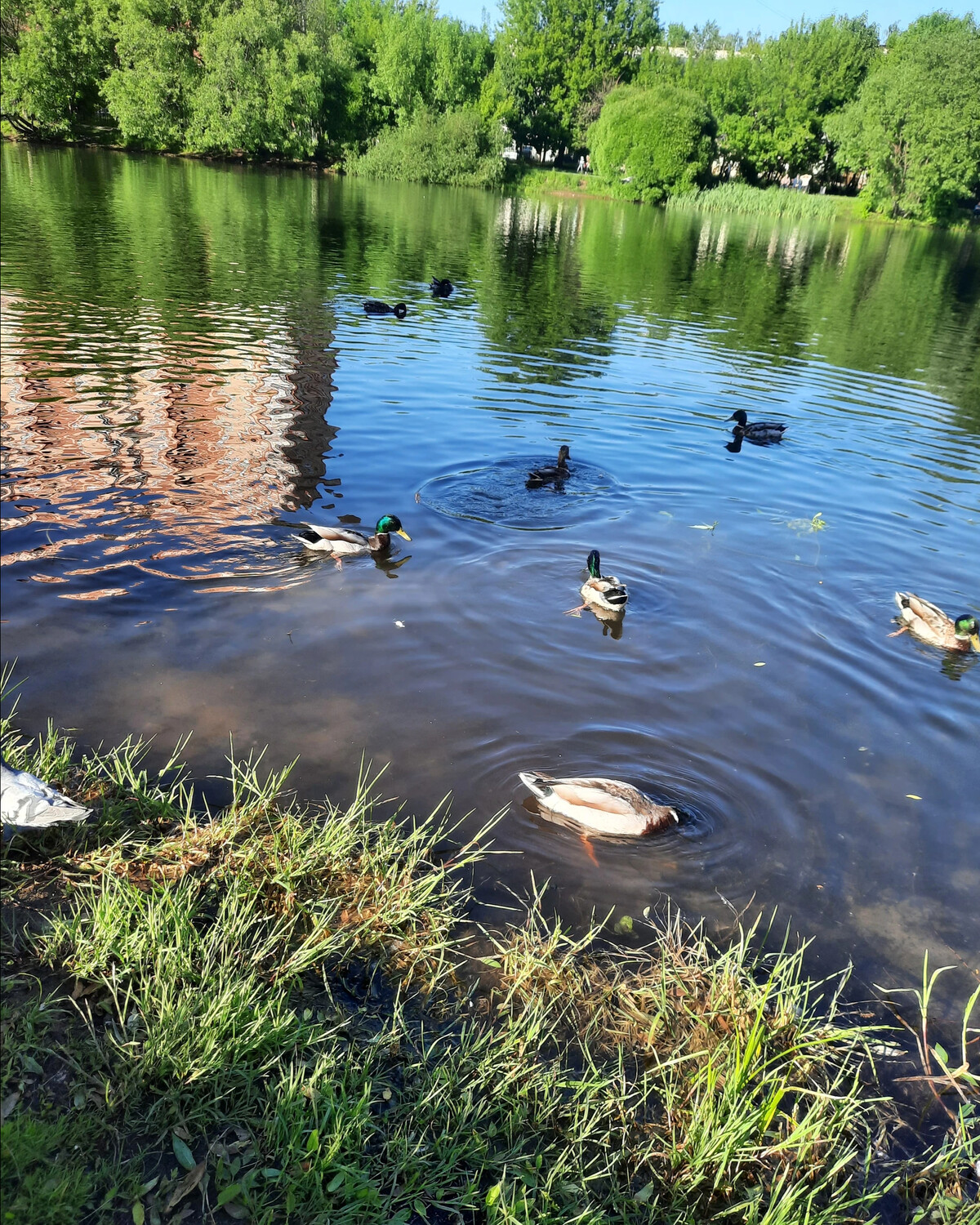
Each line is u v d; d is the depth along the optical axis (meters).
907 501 5.30
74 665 3.23
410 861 2.46
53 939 2.07
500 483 5.13
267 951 2.17
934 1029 2.23
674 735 3.13
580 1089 1.96
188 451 5.17
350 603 3.81
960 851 2.74
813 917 2.49
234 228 14.38
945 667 3.64
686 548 4.52
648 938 2.40
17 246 11.03
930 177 27.31
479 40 34.88
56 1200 1.51
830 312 11.65
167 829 2.53
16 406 5.56
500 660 3.48
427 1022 2.11
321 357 7.39
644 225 22.31
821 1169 1.90
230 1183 1.63
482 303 10.35
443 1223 1.67
